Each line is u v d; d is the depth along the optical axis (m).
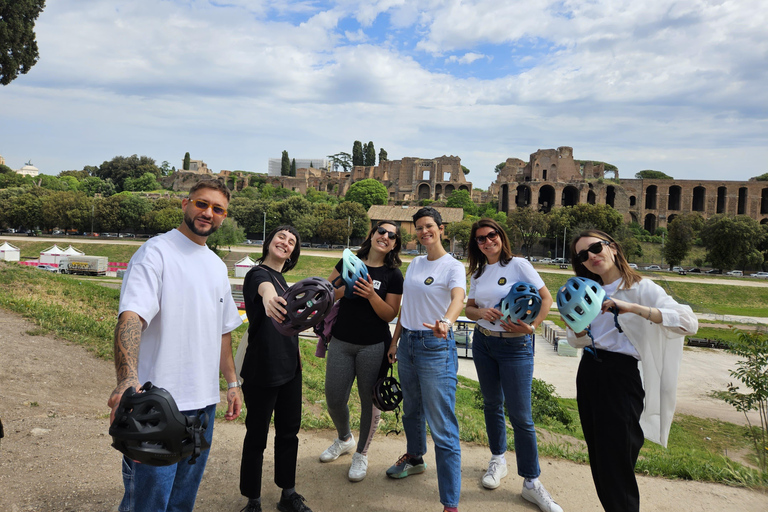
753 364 8.55
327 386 4.29
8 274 14.24
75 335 10.31
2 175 134.38
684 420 14.52
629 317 3.20
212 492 3.85
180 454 2.07
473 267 4.50
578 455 5.03
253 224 93.00
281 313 2.94
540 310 3.76
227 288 3.02
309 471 4.34
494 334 4.05
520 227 83.19
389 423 5.90
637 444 3.10
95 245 75.44
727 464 4.88
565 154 112.25
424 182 120.19
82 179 165.62
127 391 2.07
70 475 3.94
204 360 2.75
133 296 2.43
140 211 90.31
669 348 3.22
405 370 3.96
